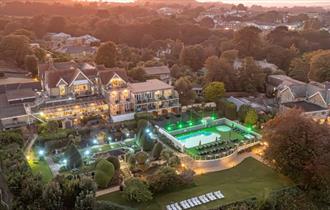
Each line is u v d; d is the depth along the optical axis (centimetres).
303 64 11819
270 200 5362
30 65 11331
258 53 14188
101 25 19950
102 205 4912
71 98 8381
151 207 5194
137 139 7194
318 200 5734
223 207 5209
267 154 6197
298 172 5875
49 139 7069
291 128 5981
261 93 10994
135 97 8475
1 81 9962
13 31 16800
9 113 7662
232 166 6562
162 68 11612
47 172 6009
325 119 8369
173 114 8844
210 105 9506
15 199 5162
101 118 8175
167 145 7244
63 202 5056
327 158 5584
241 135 7900
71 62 10512
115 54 12062
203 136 7850
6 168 5700
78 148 6938
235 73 10812
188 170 5916
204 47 14800
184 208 5144
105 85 8462
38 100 8369
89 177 5359
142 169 6072
